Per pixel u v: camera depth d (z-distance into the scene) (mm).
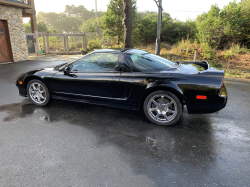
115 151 2793
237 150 2822
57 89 4344
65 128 3496
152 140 3104
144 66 3646
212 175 2301
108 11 19906
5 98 5160
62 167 2432
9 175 2283
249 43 14227
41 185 2133
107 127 3557
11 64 11266
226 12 13672
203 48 12469
